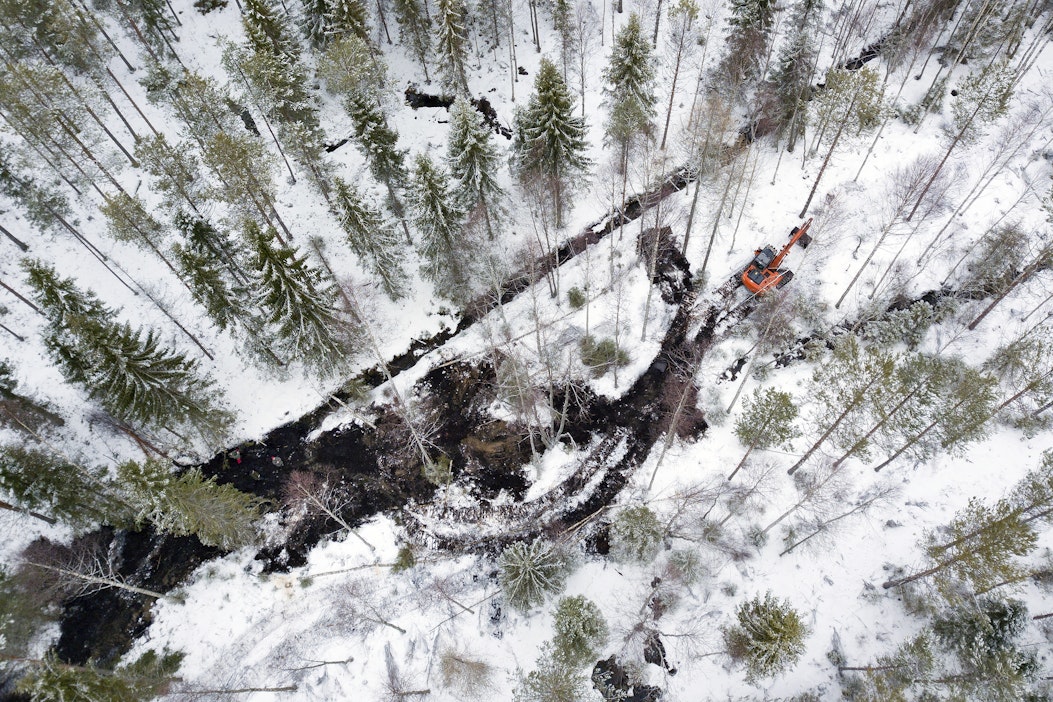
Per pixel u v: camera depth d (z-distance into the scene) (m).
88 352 30.41
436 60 48.94
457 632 32.53
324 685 31.53
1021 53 48.84
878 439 33.16
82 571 33.03
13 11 41.38
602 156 46.78
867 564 32.81
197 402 34.69
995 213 42.16
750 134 47.22
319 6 44.28
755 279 41.16
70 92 40.53
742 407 38.38
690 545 33.72
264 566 35.25
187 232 33.94
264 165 37.00
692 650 31.14
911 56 49.69
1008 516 25.33
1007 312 38.91
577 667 29.92
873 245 42.16
